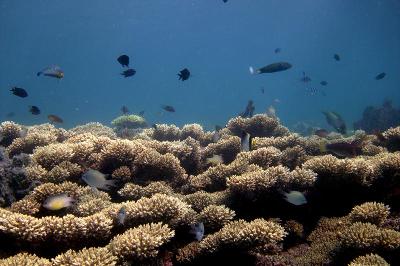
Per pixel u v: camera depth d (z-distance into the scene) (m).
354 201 1.11
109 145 1.29
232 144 1.53
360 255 0.80
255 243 0.81
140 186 1.12
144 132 2.20
